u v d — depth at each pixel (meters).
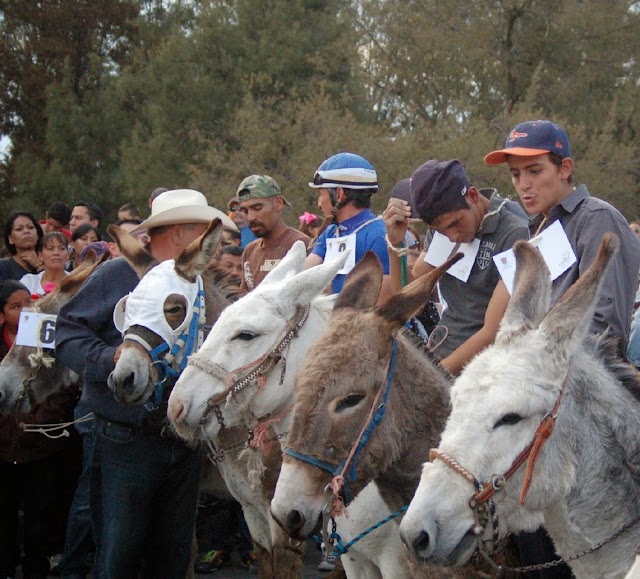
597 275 2.88
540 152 4.21
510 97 26.75
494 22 26.75
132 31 36.72
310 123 25.17
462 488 2.83
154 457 4.88
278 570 4.96
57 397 6.33
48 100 32.12
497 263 4.12
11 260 8.90
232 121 28.31
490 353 2.98
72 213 11.10
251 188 6.65
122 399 4.60
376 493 4.18
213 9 30.77
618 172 23.17
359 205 5.82
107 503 4.88
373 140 23.95
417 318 5.49
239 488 5.12
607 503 3.03
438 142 23.91
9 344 6.98
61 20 35.84
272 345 4.41
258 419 4.47
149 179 28.14
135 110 32.06
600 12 26.11
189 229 5.47
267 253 6.80
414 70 27.67
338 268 4.49
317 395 3.45
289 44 29.59
